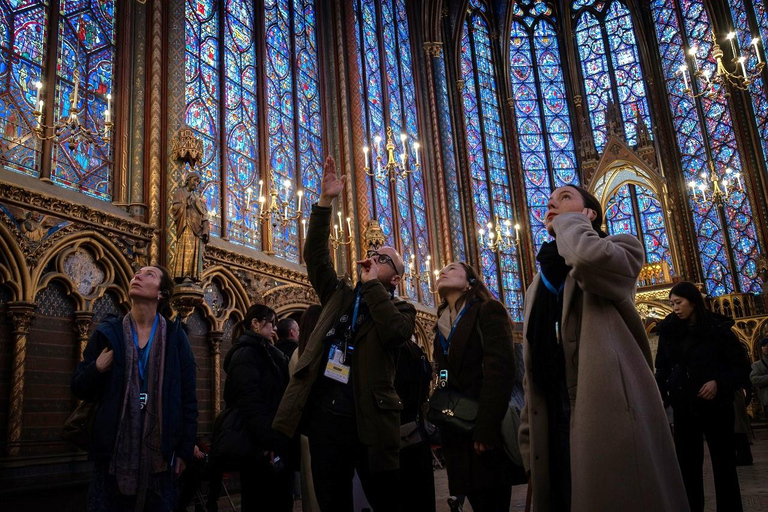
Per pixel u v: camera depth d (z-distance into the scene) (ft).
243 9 39.93
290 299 35.94
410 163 60.64
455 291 11.28
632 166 73.61
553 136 80.74
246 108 38.14
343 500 8.93
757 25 66.80
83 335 22.88
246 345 13.43
